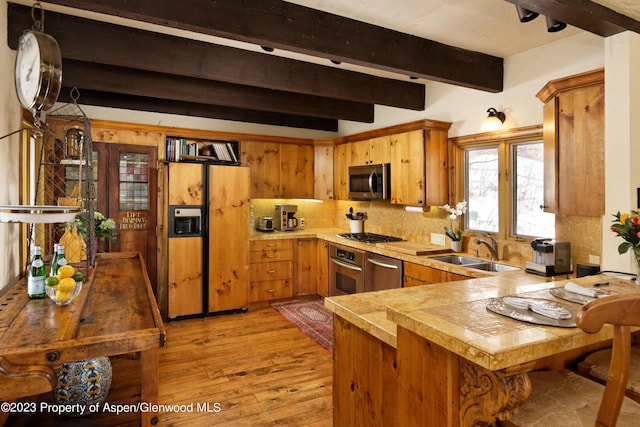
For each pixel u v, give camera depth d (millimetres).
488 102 3488
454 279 3131
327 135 5863
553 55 2953
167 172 4305
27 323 1691
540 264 2627
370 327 1626
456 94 3816
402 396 1389
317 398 2684
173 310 4332
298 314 4574
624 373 984
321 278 5152
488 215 3643
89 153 2490
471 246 3740
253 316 4520
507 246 3379
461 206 3627
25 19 2465
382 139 4406
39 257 2123
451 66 3025
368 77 3840
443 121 3891
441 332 1164
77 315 1815
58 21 2592
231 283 4598
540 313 1325
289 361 3279
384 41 2707
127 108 4434
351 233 5098
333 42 2506
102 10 1920
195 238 4426
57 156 3936
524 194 3322
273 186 5219
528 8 1902
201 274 4461
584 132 2340
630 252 2104
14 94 2490
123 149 4344
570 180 2430
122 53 2781
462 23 2643
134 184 4410
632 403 1332
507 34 2824
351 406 1863
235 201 4621
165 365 3193
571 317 1274
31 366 1399
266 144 5164
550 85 2500
